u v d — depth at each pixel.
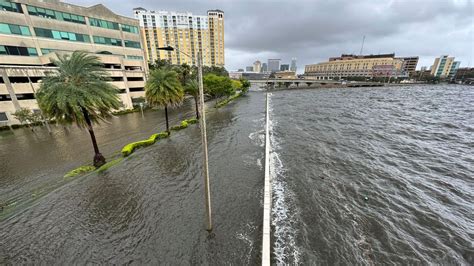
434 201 13.58
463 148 23.09
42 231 11.72
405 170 17.92
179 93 29.39
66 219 12.66
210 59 111.88
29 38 40.06
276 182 16.23
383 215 12.23
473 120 36.91
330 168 18.50
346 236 10.68
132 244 10.64
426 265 9.01
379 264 9.08
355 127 33.41
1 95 34.25
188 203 13.90
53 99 15.50
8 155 23.58
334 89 120.31
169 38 102.38
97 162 19.41
